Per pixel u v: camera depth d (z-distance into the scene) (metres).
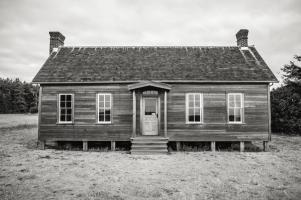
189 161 14.01
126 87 17.52
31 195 8.84
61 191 9.27
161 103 17.44
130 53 20.39
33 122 43.16
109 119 17.56
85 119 17.42
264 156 15.53
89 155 15.60
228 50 20.62
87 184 10.08
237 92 17.41
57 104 17.48
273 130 29.03
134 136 16.58
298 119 25.95
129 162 13.72
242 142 17.20
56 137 17.41
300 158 14.97
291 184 10.14
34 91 84.75
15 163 13.46
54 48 20.53
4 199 8.42
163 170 12.14
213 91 17.42
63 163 13.48
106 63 18.94
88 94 17.52
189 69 18.11
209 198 8.66
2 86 81.38
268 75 17.42
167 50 20.75
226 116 17.30
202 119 17.31
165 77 17.30
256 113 17.31
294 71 28.27
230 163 13.60
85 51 20.59
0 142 20.89
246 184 10.12
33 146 18.84
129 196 8.80
